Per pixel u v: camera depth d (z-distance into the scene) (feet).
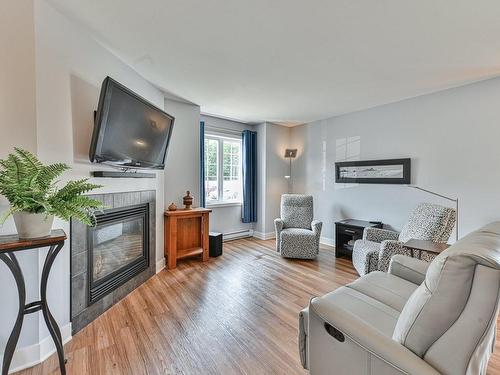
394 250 7.94
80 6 5.35
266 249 13.75
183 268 10.77
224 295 8.24
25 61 5.01
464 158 9.49
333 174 14.30
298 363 5.18
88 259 6.57
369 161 12.40
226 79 9.02
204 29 6.06
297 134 16.51
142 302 7.74
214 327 6.43
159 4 5.21
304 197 14.02
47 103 5.37
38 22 5.14
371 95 10.66
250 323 6.63
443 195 10.03
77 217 4.40
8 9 4.88
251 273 10.22
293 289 8.72
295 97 10.96
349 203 13.50
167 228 10.73
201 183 13.39
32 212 4.33
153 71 8.40
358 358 3.23
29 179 4.13
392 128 11.66
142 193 9.04
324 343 3.71
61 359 4.68
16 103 4.95
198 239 12.19
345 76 8.73
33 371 4.92
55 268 5.63
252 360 5.25
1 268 4.87
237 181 16.22
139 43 6.75
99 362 5.16
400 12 5.33
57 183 5.52
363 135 12.82
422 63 7.73
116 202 7.59
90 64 6.49
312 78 8.92
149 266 9.57
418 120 10.76
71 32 5.91
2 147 4.85
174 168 11.56
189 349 5.58
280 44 6.69
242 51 7.07
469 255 2.59
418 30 5.99
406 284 5.55
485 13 5.32
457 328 2.63
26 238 4.34
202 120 14.08
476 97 9.19
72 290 6.05
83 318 6.37
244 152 15.60
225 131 15.16
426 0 4.96
